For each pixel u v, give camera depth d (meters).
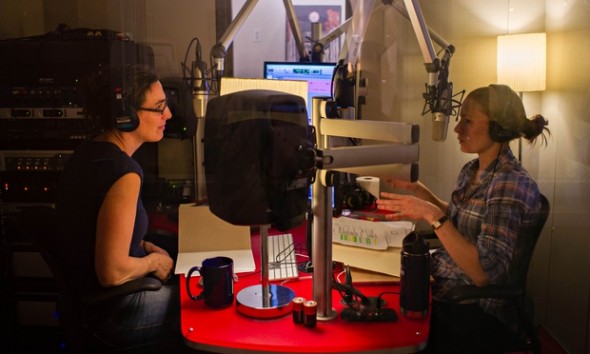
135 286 1.52
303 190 1.19
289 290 1.38
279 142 1.14
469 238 1.62
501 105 1.62
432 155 2.03
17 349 2.07
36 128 2.04
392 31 2.20
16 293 2.12
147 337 1.53
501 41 1.98
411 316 1.25
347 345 1.14
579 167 1.80
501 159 1.61
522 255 1.51
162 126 1.83
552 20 1.89
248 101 1.14
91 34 2.11
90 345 1.56
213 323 1.24
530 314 1.54
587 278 1.79
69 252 1.53
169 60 2.54
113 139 1.74
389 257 1.46
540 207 1.53
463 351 1.41
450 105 1.79
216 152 1.18
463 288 1.47
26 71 2.00
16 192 2.08
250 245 1.74
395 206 1.55
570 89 1.82
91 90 1.82
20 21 2.41
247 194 1.15
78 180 1.56
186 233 1.74
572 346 1.74
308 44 2.68
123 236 1.53
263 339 1.16
